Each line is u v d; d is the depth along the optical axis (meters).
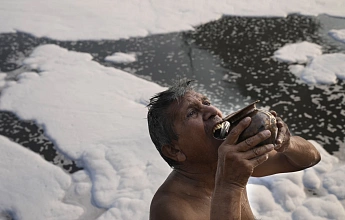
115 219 2.89
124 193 3.09
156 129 1.61
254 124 1.43
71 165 3.44
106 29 5.61
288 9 6.02
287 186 3.07
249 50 5.06
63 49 5.20
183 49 5.15
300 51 4.97
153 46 5.23
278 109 4.03
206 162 1.61
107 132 3.76
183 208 1.58
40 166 3.42
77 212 3.00
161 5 6.24
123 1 6.43
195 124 1.55
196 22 5.75
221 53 5.04
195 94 1.61
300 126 3.79
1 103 4.23
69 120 3.94
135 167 3.32
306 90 4.27
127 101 4.18
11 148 3.64
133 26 5.67
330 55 4.86
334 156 3.42
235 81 4.49
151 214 1.60
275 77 4.52
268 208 2.94
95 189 3.15
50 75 4.68
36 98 4.29
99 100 4.21
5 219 3.01
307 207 2.93
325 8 6.02
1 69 4.84
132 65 4.85
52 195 3.15
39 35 5.52
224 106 4.12
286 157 1.88
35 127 3.90
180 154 1.61
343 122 3.82
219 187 1.41
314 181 3.12
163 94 1.63
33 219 2.97
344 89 4.27
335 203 2.95
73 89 4.40
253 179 3.16
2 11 6.16
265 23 5.69
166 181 1.70
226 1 6.32
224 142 1.43
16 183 3.27
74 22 5.82
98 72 4.70
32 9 6.22
